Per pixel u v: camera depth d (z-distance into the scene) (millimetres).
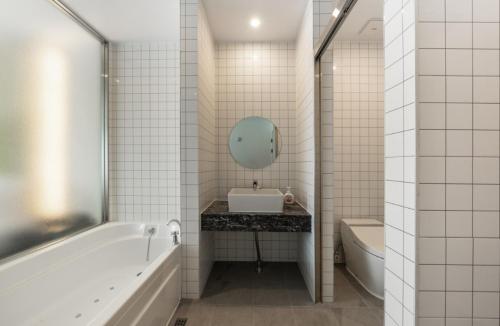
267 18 2283
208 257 2383
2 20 1520
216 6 2109
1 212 1530
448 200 706
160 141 2607
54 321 1592
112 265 2289
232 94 2738
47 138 1866
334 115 1852
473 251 705
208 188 2371
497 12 704
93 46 2412
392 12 815
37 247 1756
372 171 1511
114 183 2607
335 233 1912
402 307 768
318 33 1893
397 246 792
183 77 1976
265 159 2746
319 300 1932
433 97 705
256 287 2178
